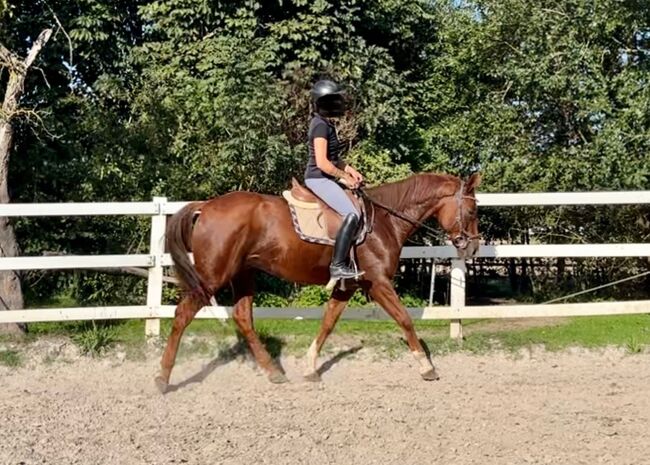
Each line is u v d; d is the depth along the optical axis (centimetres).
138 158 1024
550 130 1115
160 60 1145
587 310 789
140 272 869
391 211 662
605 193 786
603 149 961
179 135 1007
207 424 554
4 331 743
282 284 968
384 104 1151
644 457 486
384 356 738
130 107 1105
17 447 499
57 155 1077
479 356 744
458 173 1217
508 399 620
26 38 1113
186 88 1051
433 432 536
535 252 784
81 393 633
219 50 1074
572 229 1027
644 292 1014
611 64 1070
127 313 750
